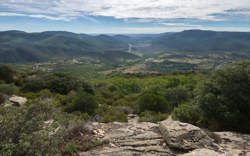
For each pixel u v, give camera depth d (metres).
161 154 4.14
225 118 6.99
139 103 13.93
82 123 5.28
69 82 21.38
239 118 6.56
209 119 7.77
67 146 4.11
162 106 13.34
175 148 4.39
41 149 2.74
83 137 4.77
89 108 12.55
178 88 18.88
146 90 21.28
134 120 11.27
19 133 2.98
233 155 3.77
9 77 22.72
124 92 28.83
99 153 4.07
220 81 7.59
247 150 4.45
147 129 5.84
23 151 2.64
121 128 5.88
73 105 12.50
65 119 4.92
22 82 23.00
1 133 2.79
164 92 19.34
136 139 4.96
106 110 13.46
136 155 4.04
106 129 5.69
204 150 3.73
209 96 7.36
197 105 8.27
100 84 34.12
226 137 5.54
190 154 3.61
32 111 3.39
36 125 3.17
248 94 6.69
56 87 20.20
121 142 4.75
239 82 7.11
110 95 24.00
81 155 3.93
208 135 5.28
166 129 5.05
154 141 4.86
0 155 2.45
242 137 5.57
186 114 8.45
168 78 37.97
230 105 6.91
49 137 2.92
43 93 17.06
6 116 3.03
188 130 4.87
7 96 13.02
